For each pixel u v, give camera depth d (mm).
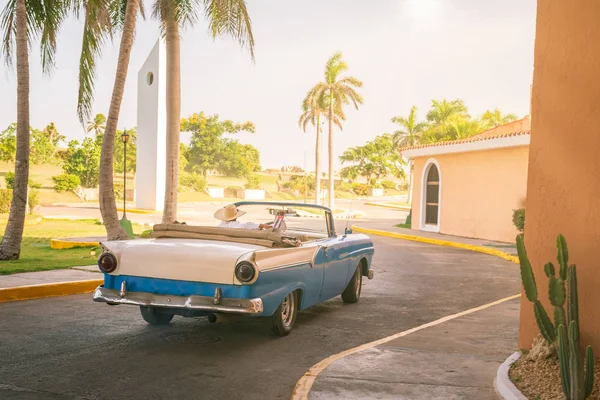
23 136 13203
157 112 40188
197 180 77625
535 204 5371
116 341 6598
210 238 6918
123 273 6309
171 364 5766
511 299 10133
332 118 53562
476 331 7355
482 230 24188
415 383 5074
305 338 7066
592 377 4055
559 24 5281
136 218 33125
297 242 7082
